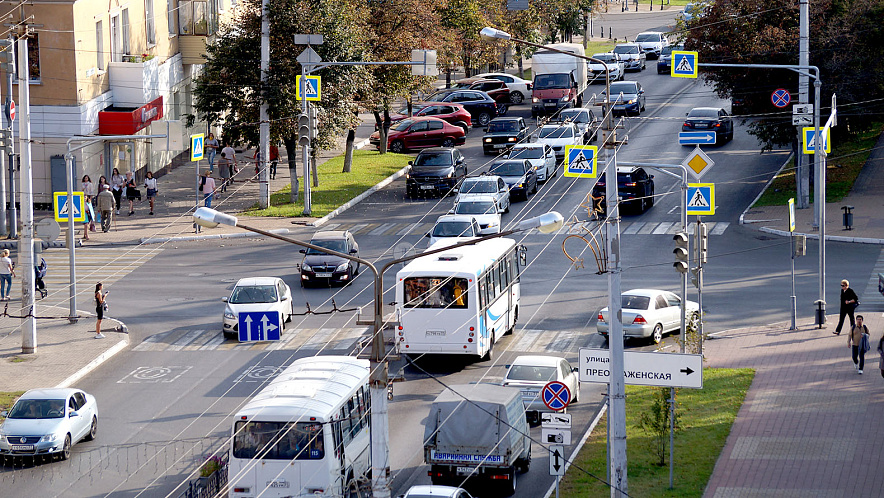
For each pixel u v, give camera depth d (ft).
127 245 308.40
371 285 268.00
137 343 227.81
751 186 363.35
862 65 351.46
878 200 330.13
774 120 361.51
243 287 234.99
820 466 152.56
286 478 137.39
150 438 172.76
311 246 119.14
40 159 335.26
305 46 350.02
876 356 207.10
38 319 244.01
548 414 135.85
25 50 219.82
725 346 215.72
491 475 147.13
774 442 163.12
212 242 312.71
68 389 173.06
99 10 349.82
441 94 526.98
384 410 117.29
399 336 210.59
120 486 152.35
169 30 422.82
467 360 217.36
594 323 235.61
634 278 265.75
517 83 535.60
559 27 649.61
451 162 373.40
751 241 299.17
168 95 407.85
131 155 371.35
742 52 357.82
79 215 250.98
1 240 308.40
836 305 241.14
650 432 168.96
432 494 123.34
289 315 241.14
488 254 221.46
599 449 164.76
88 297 261.65
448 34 490.90
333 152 450.30
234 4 507.71
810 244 292.61
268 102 346.95
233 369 209.15
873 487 144.05
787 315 235.81
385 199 368.27
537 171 373.40
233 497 138.31
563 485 149.89
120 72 361.51
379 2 411.95
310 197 345.51
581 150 303.89
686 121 428.15
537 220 120.37
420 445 168.14
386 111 438.81
